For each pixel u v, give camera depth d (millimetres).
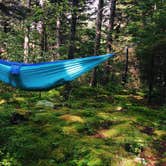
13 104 14453
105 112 14492
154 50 17078
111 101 17703
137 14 24094
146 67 18656
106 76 24219
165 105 17484
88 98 17875
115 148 9828
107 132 11273
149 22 19672
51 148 9484
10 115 11945
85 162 8773
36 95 16750
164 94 18844
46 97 16359
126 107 16047
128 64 27219
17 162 8852
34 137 9992
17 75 9133
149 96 18641
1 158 8953
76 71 9227
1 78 9461
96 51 21375
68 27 28094
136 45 19734
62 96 16906
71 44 17781
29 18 21531
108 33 23625
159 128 12789
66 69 9211
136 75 26359
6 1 20688
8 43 20234
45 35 27078
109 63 24719
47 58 21672
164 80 18891
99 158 8914
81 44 26609
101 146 9812
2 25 23672
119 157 9156
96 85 21984
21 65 9234
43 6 22922
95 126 11828
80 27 28938
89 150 9273
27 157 9070
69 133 10703
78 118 12359
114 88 22766
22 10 21359
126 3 27250
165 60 18047
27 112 12828
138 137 10859
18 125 11266
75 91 18891
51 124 11461
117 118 13078
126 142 10305
